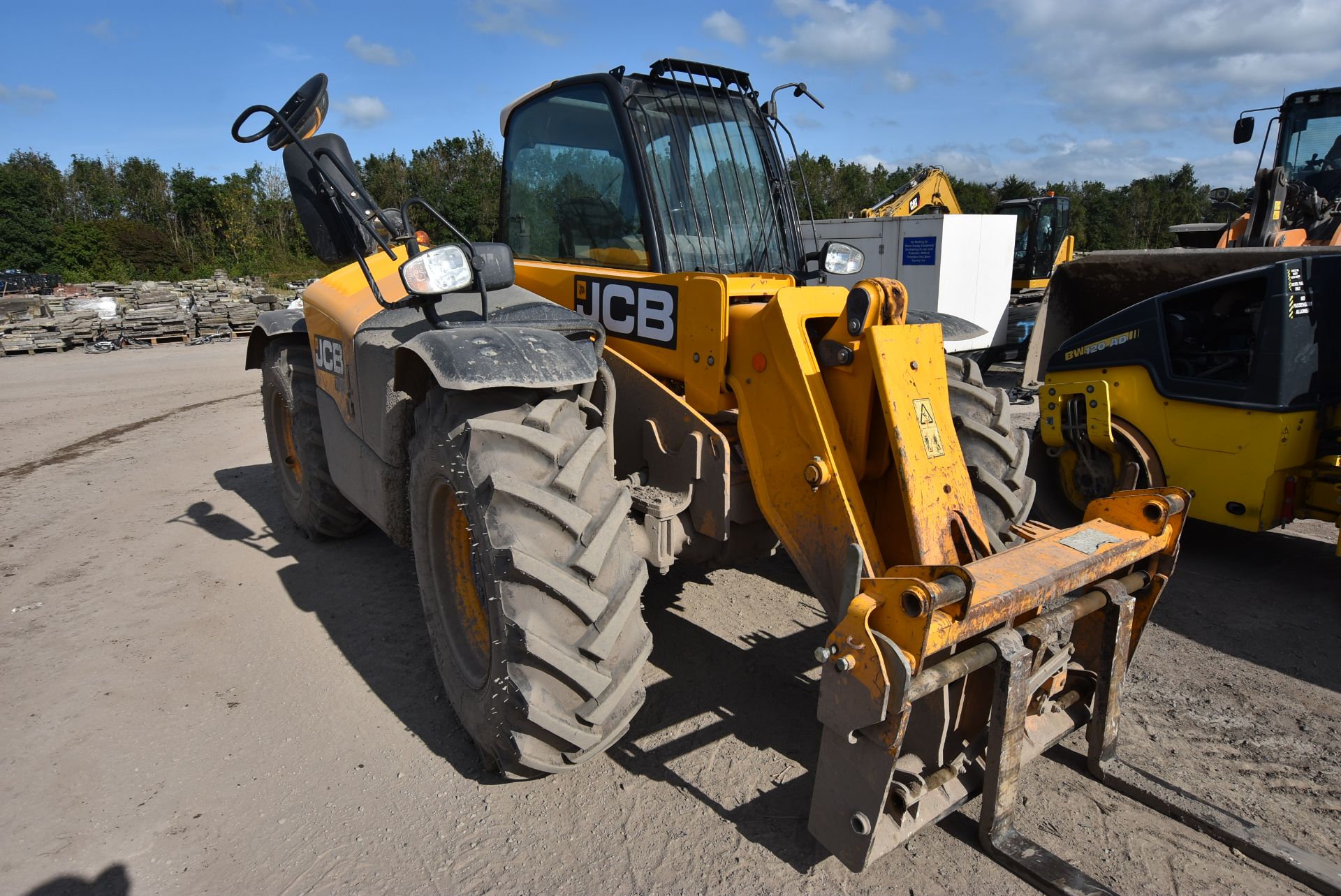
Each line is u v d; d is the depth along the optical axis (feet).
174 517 16.67
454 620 8.98
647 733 9.07
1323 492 12.60
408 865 7.13
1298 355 12.33
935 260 35.45
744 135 10.57
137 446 23.36
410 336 9.64
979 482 8.68
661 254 9.43
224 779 8.29
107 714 9.43
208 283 80.84
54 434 25.25
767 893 6.79
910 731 7.42
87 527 16.19
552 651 7.11
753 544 9.44
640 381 9.33
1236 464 12.97
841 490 7.66
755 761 8.55
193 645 11.09
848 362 7.69
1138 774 8.14
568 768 7.77
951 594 6.00
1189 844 7.37
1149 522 8.04
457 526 8.77
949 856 7.21
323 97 9.91
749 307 8.57
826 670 6.59
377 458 10.51
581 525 7.30
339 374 11.69
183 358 44.65
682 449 8.86
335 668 10.47
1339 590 13.01
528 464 7.58
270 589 12.94
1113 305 17.30
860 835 6.64
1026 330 37.45
